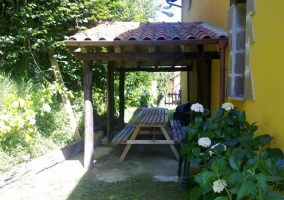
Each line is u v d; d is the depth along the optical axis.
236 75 3.69
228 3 4.30
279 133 2.33
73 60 6.70
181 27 5.58
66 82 7.13
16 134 4.27
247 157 2.24
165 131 5.25
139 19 9.32
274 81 2.41
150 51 4.38
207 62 5.68
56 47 6.31
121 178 4.27
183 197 3.54
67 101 6.14
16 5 5.82
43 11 5.79
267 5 2.55
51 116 5.61
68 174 4.43
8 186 3.78
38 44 5.82
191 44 3.96
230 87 3.75
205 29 4.88
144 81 13.80
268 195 1.64
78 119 6.87
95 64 8.10
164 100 19.48
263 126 2.68
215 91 5.07
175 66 8.80
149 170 4.68
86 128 4.66
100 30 4.93
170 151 6.02
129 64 7.64
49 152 4.89
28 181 4.04
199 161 3.00
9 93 4.20
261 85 2.72
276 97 2.38
